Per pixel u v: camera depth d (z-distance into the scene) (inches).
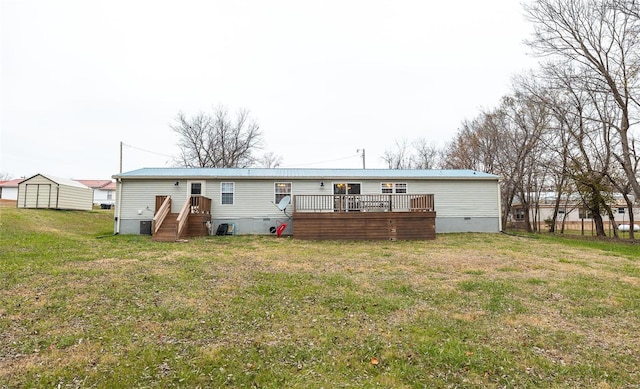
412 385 118.3
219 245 469.4
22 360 131.6
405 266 335.3
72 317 178.2
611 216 671.8
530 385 119.0
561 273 307.4
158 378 120.4
